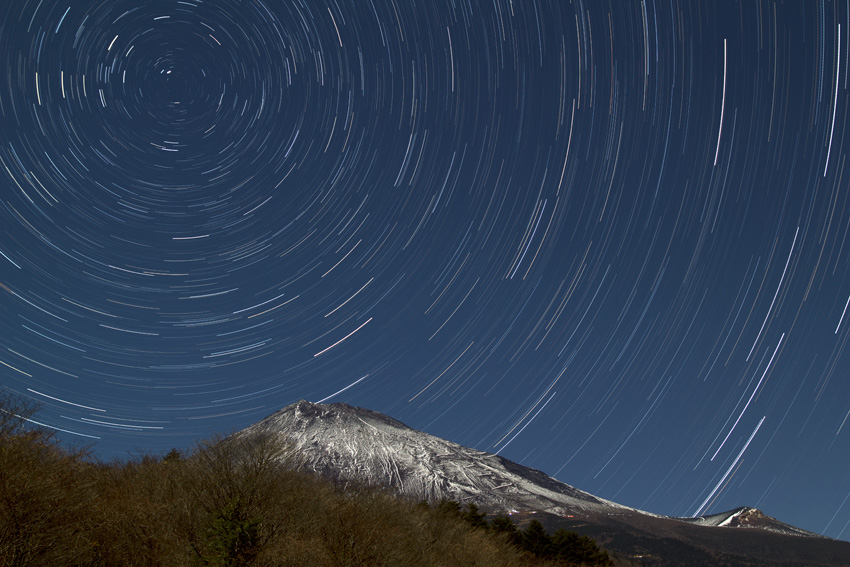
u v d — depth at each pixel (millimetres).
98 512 21500
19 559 17875
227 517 22938
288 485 26922
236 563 21922
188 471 25688
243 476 25250
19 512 18312
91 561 19859
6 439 20109
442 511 40094
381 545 27625
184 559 22094
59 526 19359
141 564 21062
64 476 21266
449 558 33344
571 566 55719
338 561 25375
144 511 22812
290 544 23281
